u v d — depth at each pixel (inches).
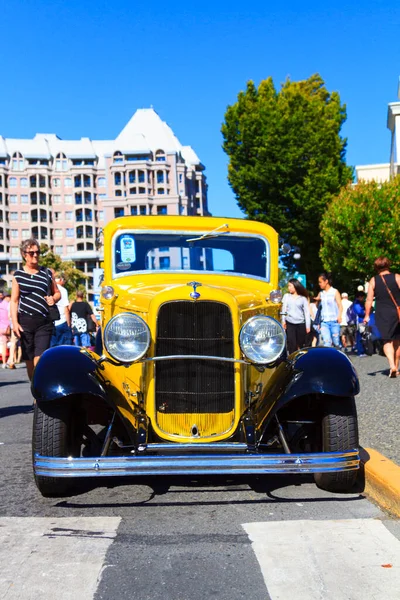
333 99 1632.6
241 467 160.6
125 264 233.9
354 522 153.9
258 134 1405.0
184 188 4576.8
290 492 185.2
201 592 118.0
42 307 307.0
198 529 152.3
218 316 183.9
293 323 438.6
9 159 4618.6
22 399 404.2
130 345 172.2
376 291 403.2
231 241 240.8
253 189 1428.4
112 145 4822.8
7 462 227.6
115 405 177.9
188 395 183.0
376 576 122.6
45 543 143.5
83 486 195.3
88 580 123.6
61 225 4643.2
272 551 136.4
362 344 662.5
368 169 1972.2
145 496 183.5
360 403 310.0
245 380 183.8
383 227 1001.5
